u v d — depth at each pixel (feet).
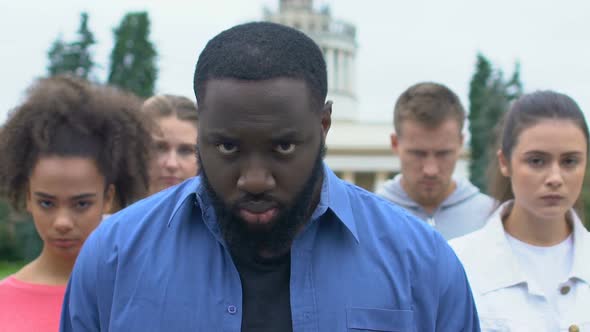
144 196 11.28
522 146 10.96
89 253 7.25
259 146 6.18
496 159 12.78
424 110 15.49
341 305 6.84
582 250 11.14
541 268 11.21
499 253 11.25
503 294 11.00
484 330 10.87
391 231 7.29
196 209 7.22
